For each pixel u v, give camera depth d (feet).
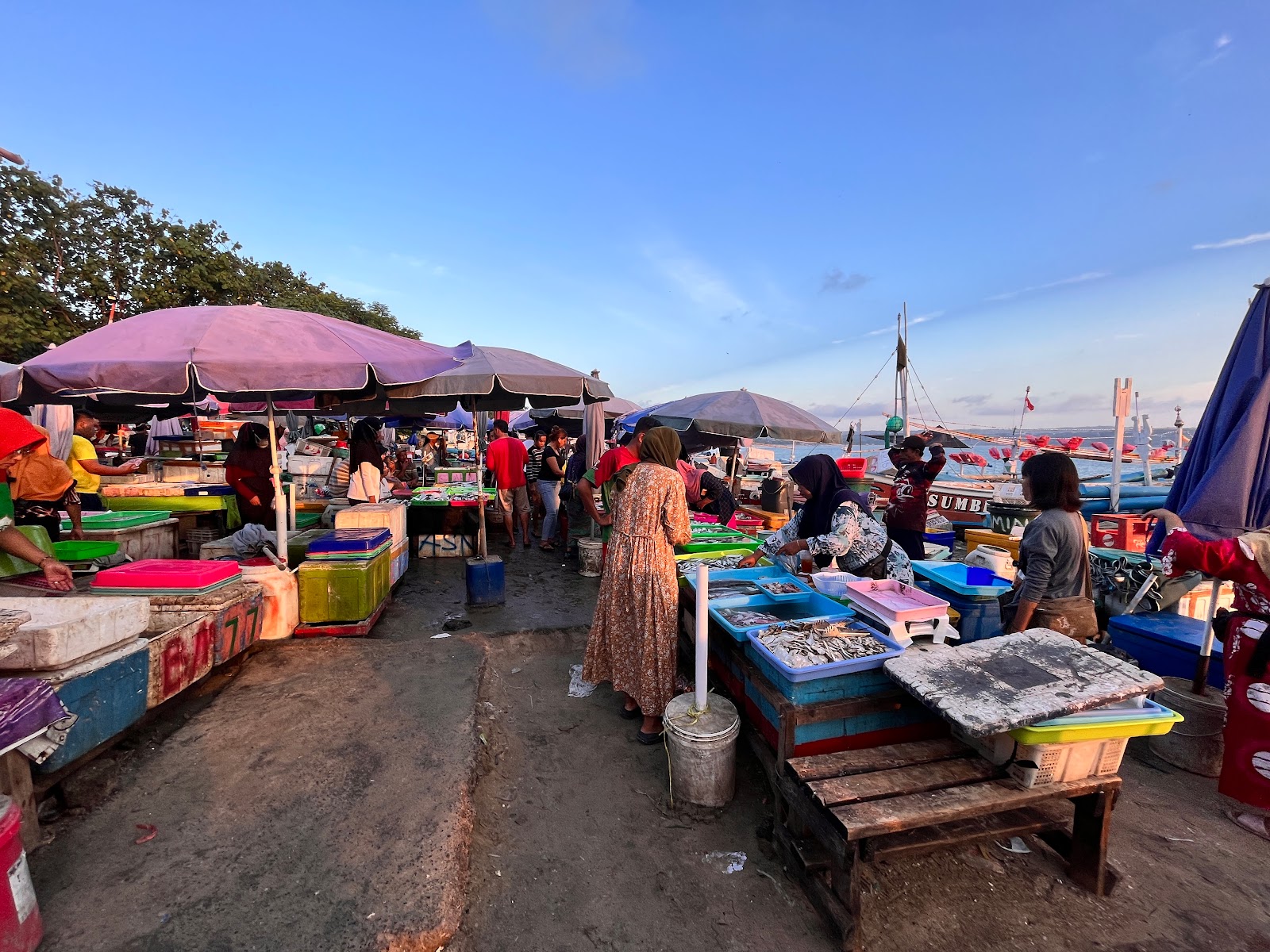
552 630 15.98
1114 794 7.48
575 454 28.84
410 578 22.50
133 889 6.62
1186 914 7.55
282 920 6.24
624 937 6.98
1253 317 9.82
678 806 9.36
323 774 8.82
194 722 10.23
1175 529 9.34
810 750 8.39
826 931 7.13
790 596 11.55
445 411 27.71
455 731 10.05
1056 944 7.01
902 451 19.54
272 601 14.08
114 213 58.39
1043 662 7.86
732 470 37.52
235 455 18.94
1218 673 11.72
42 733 6.75
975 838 7.17
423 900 6.59
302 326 12.59
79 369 10.05
